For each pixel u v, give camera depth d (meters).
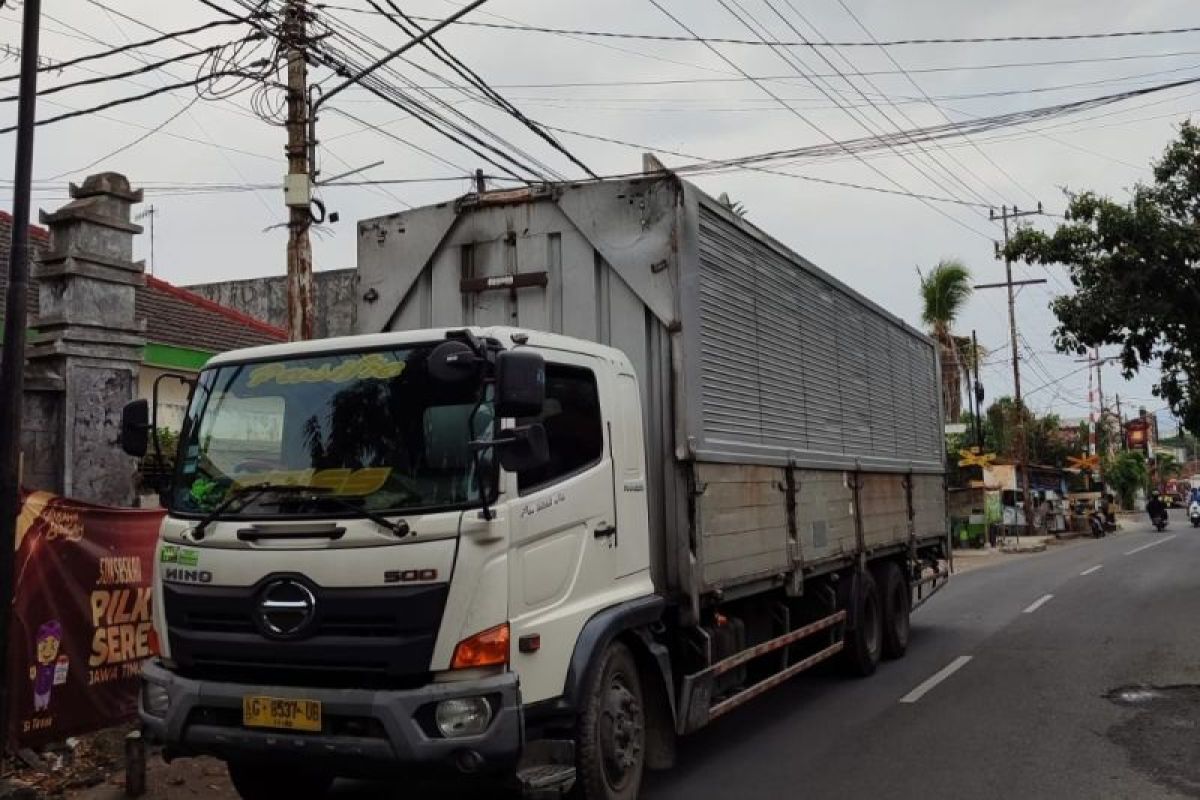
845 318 10.06
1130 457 78.62
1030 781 6.43
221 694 4.72
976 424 39.31
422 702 4.39
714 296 6.82
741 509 7.08
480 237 6.84
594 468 5.46
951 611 15.79
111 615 7.23
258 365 5.26
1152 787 6.27
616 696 5.39
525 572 4.80
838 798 6.12
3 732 5.89
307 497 4.77
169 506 5.23
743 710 8.73
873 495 10.62
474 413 4.71
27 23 6.07
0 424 5.91
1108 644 11.90
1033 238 17.73
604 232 6.43
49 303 9.20
